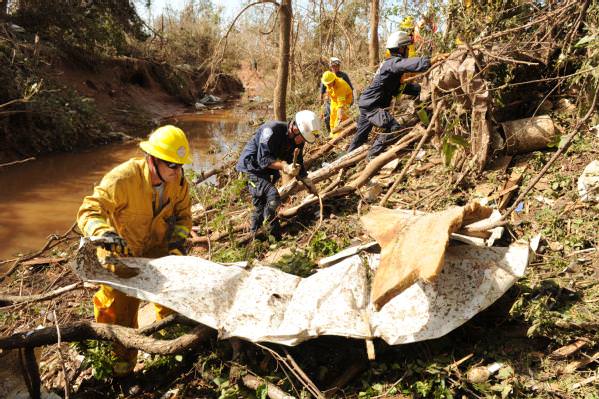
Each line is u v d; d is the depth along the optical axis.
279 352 3.16
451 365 2.89
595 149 5.08
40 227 7.08
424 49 7.09
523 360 2.97
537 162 5.25
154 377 3.35
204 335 3.06
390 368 3.03
